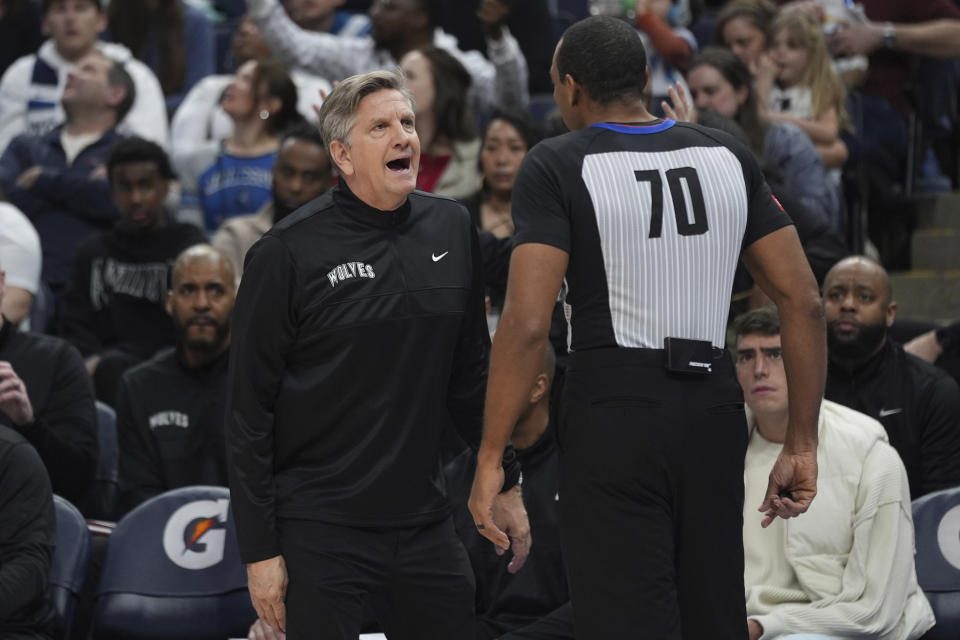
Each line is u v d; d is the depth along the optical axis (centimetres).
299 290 946
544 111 2412
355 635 958
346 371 951
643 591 891
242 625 1338
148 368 1594
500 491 1003
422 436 969
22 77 2434
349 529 952
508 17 2538
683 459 893
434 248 988
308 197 1788
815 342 939
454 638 991
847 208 2180
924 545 1329
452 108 1942
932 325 1812
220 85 2333
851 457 1279
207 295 1546
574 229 909
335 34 2564
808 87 2117
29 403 1428
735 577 917
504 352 905
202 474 1552
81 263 1945
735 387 923
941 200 2333
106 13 2619
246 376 942
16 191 2123
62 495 1493
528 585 1301
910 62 2339
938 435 1495
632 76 962
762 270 952
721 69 1867
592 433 898
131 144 1908
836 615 1223
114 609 1327
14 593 1195
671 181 915
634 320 902
